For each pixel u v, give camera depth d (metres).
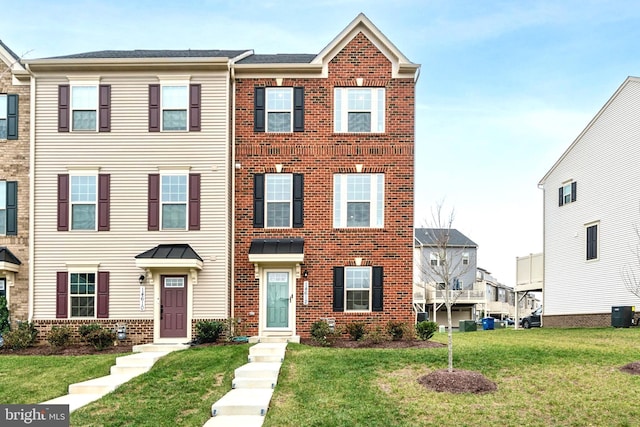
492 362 14.08
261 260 18.81
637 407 11.07
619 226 24.59
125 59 19.06
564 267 29.09
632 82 23.88
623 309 22.97
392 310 19.44
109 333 17.89
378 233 19.64
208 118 19.34
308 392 11.97
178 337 18.70
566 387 12.21
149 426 10.24
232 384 12.49
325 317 19.36
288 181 19.89
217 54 22.47
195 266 18.23
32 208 19.14
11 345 17.84
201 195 19.14
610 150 25.42
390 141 19.88
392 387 12.27
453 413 10.84
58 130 19.34
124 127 19.36
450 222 17.81
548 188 31.11
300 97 20.02
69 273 19.02
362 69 20.05
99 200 19.16
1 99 19.89
